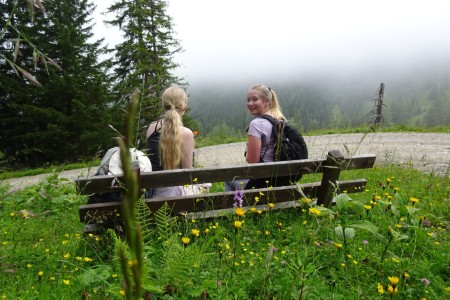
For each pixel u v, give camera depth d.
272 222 3.98
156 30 25.39
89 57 24.02
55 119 22.48
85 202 5.49
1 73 22.78
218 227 3.50
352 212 4.48
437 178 6.60
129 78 23.61
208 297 2.59
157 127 4.25
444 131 16.84
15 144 23.16
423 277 2.98
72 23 27.94
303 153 4.53
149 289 2.30
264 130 4.52
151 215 3.69
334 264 3.14
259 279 2.67
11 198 5.65
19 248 3.51
